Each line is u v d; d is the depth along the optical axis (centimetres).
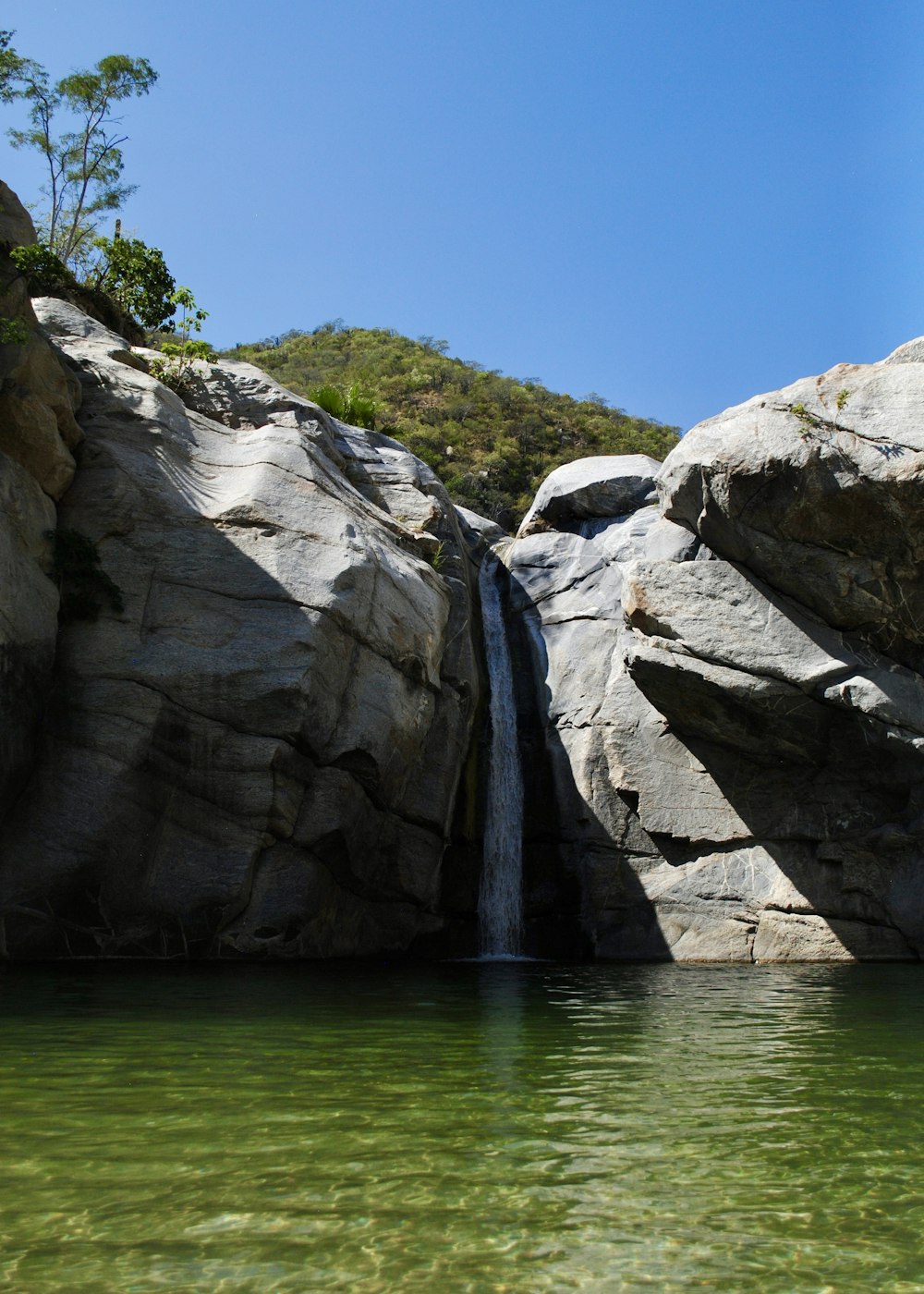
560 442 6003
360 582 1691
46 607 1495
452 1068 755
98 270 2334
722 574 1903
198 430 1839
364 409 2638
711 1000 1220
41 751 1477
